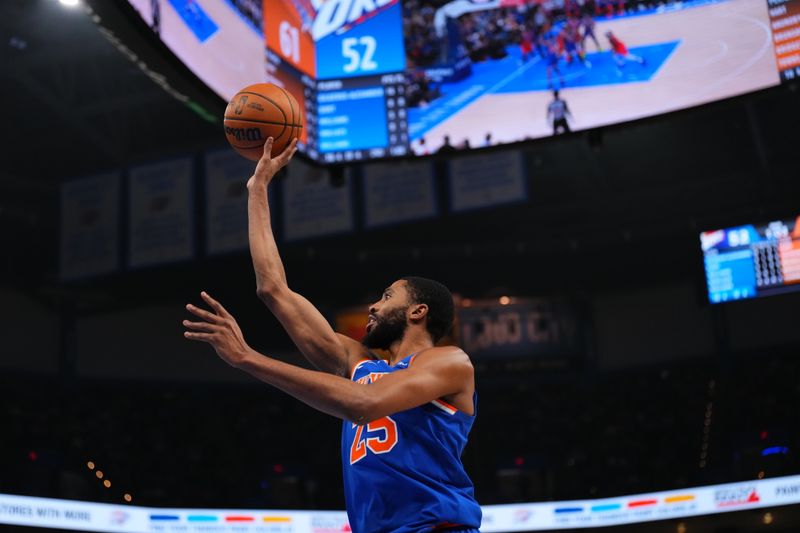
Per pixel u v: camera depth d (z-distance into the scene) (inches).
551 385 1079.6
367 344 171.0
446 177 863.1
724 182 994.7
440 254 1065.5
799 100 861.8
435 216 842.2
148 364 1035.9
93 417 964.6
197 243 863.1
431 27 429.7
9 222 951.0
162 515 695.1
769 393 973.8
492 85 420.5
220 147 936.9
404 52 426.6
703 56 398.3
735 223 770.2
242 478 973.2
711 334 1052.5
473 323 1080.8
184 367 1055.0
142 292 1000.9
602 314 1100.5
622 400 1045.8
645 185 1017.5
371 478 149.3
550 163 964.6
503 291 1090.7
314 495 917.8
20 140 913.5
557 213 1040.8
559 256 1080.2
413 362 150.4
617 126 405.7
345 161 415.2
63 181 965.8
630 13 414.0
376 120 418.3
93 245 898.7
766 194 993.5
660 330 1074.7
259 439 1018.1
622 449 994.7
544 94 415.2
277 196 881.5
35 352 955.3
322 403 135.9
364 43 427.2
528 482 906.7
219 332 135.4
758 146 911.7
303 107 411.2
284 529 711.1
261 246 172.6
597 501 741.3
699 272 776.3
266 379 135.9
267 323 1039.0
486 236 1059.9
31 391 938.7
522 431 1038.4
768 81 384.8
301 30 419.2
